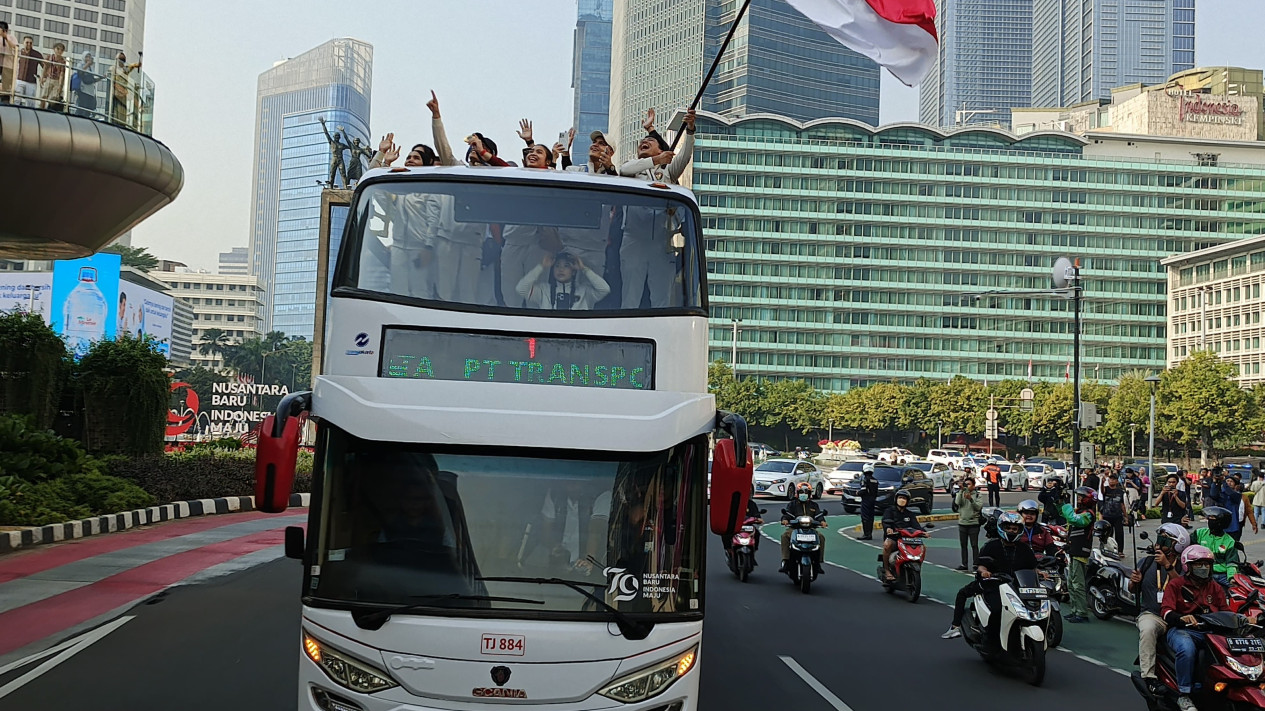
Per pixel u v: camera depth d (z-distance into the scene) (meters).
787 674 9.43
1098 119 146.50
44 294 80.00
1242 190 123.19
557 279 5.88
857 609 14.12
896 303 121.88
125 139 20.94
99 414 26.52
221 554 17.22
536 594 5.26
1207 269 105.69
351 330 5.67
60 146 19.83
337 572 5.24
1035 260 122.44
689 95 147.50
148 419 27.02
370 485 5.34
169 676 8.52
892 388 107.19
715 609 13.66
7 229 22.05
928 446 116.19
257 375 156.25
